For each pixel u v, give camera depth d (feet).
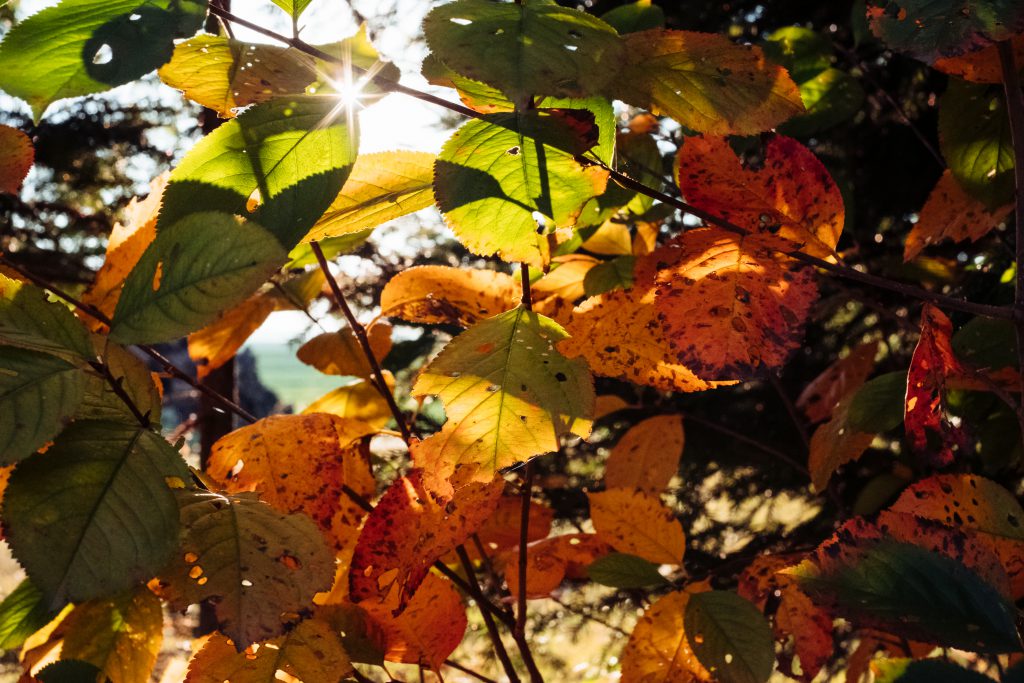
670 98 2.14
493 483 2.35
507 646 10.05
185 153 1.99
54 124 14.53
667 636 2.77
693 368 2.10
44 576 1.79
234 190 1.99
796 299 2.12
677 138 3.40
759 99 2.13
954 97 2.58
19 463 1.84
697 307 2.13
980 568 2.04
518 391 2.18
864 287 6.57
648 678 2.74
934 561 1.99
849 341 10.05
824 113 3.75
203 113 2.98
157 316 1.89
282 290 3.28
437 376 2.21
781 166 2.18
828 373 4.09
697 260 2.16
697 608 2.73
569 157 2.07
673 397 10.73
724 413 11.34
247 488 2.40
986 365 2.78
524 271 2.25
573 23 1.91
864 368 3.98
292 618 1.98
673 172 3.29
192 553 1.96
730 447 11.14
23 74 1.86
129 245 2.37
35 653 2.31
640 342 2.54
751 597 3.15
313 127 2.02
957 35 1.90
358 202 2.22
